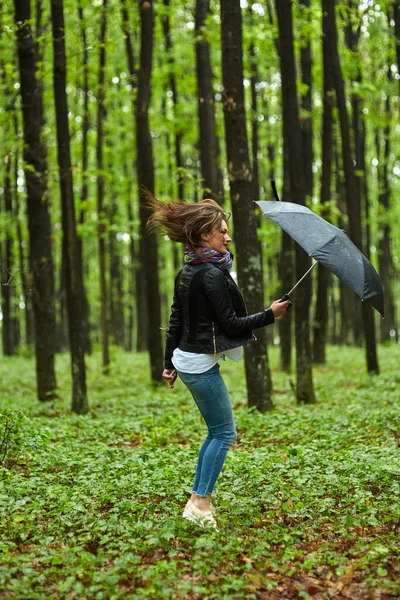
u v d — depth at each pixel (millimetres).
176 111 19406
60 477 6301
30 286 13148
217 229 4762
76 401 11398
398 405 9531
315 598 3908
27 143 12727
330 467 6145
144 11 14125
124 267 39625
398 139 25578
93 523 4891
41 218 13125
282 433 8305
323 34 13539
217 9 16672
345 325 30188
